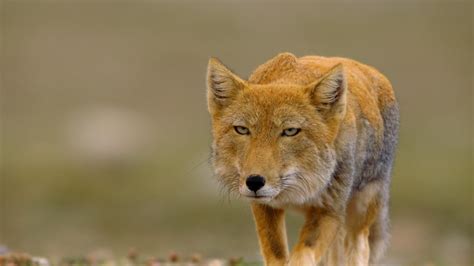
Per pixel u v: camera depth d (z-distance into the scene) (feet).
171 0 292.81
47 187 139.54
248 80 45.09
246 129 40.75
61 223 123.85
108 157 151.64
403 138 168.55
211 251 81.51
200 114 200.23
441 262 72.79
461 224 125.49
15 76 223.71
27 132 177.17
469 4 283.59
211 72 41.73
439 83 220.64
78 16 280.10
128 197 136.26
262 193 39.42
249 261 58.23
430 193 135.95
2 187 138.72
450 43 253.85
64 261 55.62
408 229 121.39
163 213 127.85
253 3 288.51
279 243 42.98
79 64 237.45
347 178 42.47
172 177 143.95
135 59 242.37
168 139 171.01
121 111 196.44
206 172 141.49
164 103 208.23
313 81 41.83
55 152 157.48
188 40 259.19
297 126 40.40
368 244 48.01
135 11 285.84
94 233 116.67
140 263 56.95
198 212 126.72
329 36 260.62
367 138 44.37
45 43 254.06
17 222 123.13
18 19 273.54
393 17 276.00
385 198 48.21
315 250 41.98
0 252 57.16
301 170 40.60
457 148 163.84
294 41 256.11
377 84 47.37
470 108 200.44
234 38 260.42
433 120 188.03
